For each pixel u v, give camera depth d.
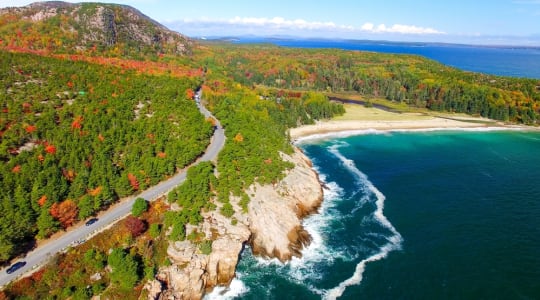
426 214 109.19
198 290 75.94
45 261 71.25
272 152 123.12
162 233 82.56
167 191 97.44
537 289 77.50
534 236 97.69
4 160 90.56
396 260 87.31
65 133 103.12
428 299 75.06
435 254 89.62
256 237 91.69
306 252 90.69
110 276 70.31
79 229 81.38
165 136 115.19
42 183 83.56
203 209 90.62
